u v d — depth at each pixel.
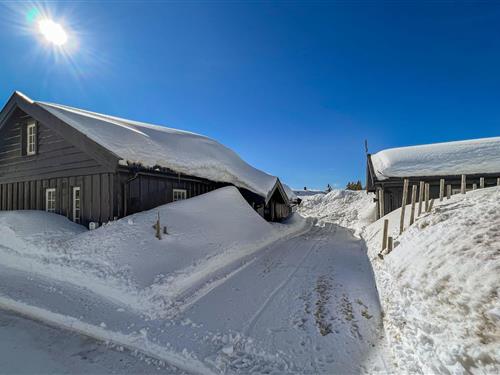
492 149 14.55
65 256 6.63
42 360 3.76
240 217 10.64
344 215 23.27
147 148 10.16
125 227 7.37
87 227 9.12
